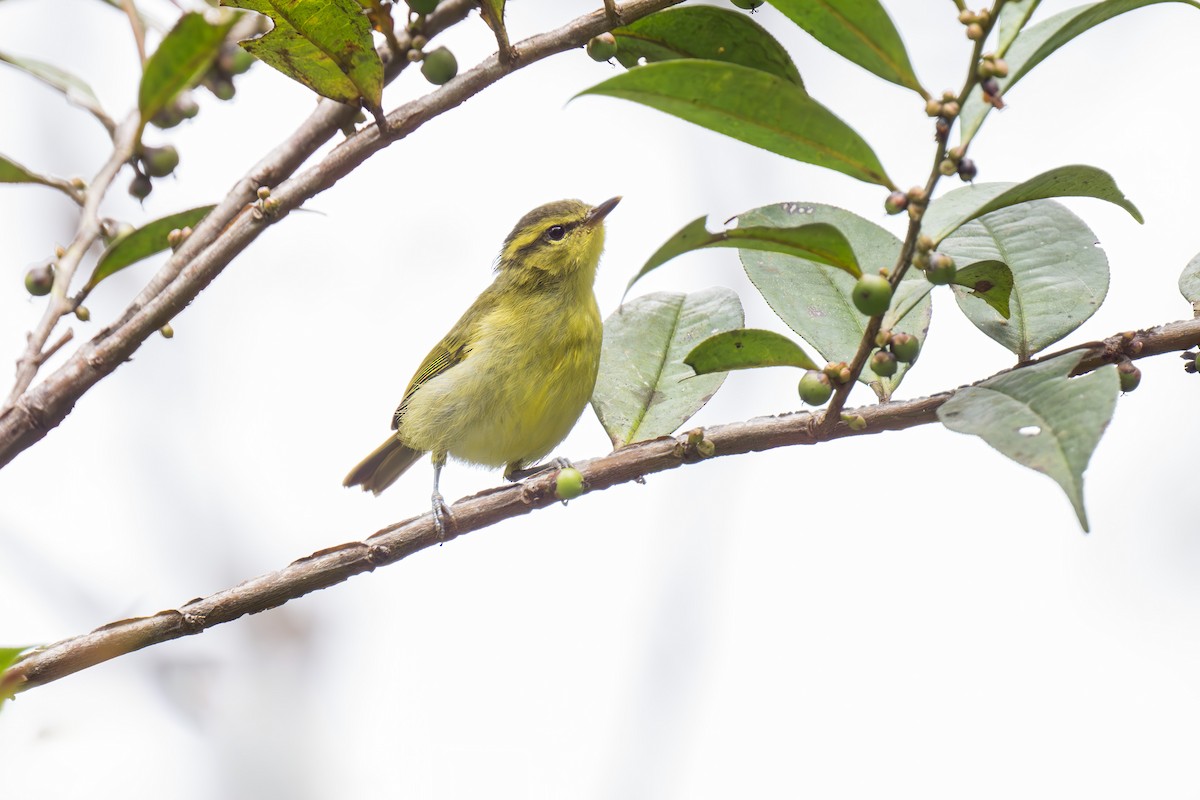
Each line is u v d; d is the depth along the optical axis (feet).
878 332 20.62
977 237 25.38
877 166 19.74
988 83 18.25
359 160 24.77
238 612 24.40
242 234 25.02
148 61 19.86
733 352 21.70
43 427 25.29
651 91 18.90
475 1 24.95
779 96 19.07
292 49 23.26
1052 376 19.15
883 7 18.80
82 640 23.27
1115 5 19.47
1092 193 20.45
